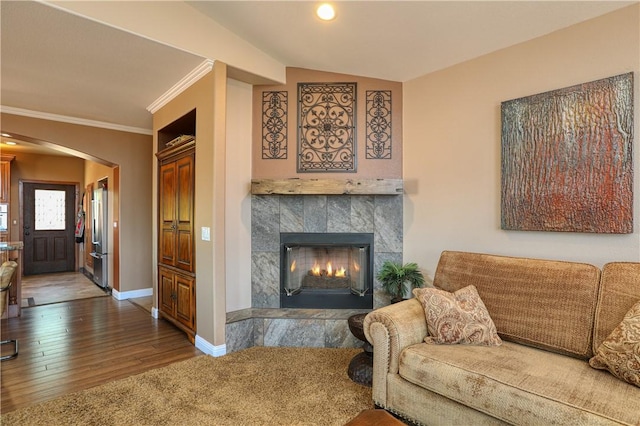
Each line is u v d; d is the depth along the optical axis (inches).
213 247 118.3
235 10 109.2
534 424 58.9
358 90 139.3
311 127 139.4
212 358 115.5
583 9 90.9
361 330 100.0
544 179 100.3
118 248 199.9
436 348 80.1
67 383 97.9
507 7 92.8
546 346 81.4
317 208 139.1
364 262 137.7
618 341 67.0
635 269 77.1
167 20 107.3
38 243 284.7
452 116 124.3
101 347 125.3
